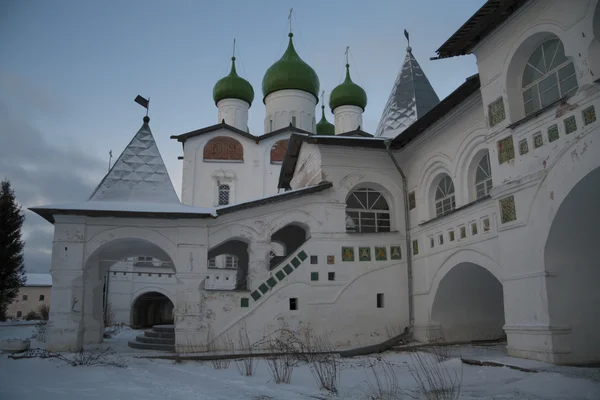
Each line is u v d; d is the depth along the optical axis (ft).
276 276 52.60
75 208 47.67
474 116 46.21
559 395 24.98
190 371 36.83
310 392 27.66
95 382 29.12
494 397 25.03
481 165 46.88
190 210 50.11
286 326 51.67
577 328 33.55
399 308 55.31
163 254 57.11
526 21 36.50
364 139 56.18
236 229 52.54
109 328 88.79
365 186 59.26
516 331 36.17
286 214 54.44
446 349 45.73
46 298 197.57
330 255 54.75
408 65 72.79
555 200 33.35
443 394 25.70
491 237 42.06
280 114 117.70
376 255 56.03
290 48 121.29
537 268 34.60
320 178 57.00
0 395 22.74
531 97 37.81
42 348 50.65
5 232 117.08
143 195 52.24
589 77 30.91
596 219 33.91
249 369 36.37
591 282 34.40
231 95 123.13
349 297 54.13
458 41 40.96
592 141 30.66
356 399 25.93
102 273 59.93
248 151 111.55
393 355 45.47
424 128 52.70
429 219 54.13
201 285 50.37
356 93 123.34
